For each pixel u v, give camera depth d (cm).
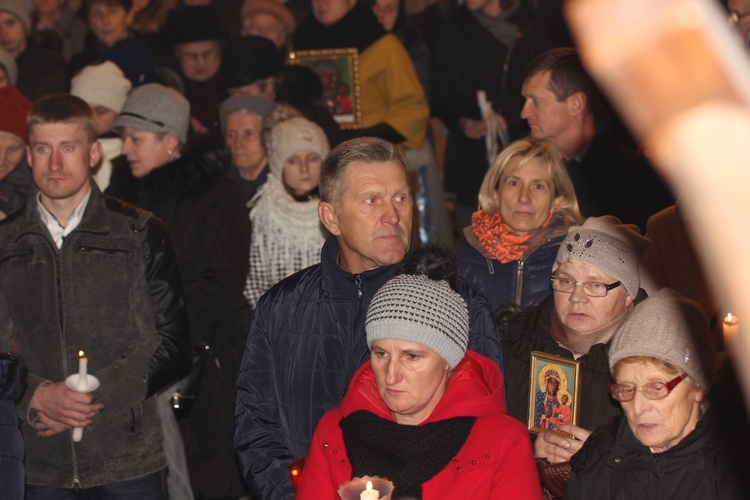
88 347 383
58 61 836
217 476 501
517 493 242
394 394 250
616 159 472
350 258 304
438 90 770
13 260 385
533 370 309
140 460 390
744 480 231
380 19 799
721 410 241
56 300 381
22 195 564
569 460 284
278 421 312
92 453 382
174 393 484
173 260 405
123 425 386
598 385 303
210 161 533
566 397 299
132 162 543
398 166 295
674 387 244
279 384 310
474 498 244
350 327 300
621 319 311
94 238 387
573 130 476
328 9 743
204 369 504
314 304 307
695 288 369
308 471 267
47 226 389
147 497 392
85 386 367
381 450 250
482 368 269
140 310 392
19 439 322
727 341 252
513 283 407
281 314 313
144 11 820
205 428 502
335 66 743
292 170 527
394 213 289
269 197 532
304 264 523
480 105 745
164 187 526
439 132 892
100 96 631
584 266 307
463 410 253
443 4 843
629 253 312
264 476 301
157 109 539
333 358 302
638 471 252
